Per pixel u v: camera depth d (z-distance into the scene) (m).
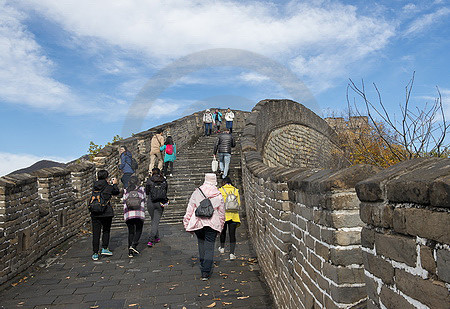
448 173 1.03
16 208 5.58
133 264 5.58
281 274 3.56
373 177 1.45
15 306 4.37
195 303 4.17
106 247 6.43
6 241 5.20
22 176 5.97
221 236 3.09
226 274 4.86
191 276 4.93
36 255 6.24
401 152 5.73
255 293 4.32
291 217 3.00
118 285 4.91
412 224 1.16
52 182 7.30
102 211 6.25
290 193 2.98
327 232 1.98
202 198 2.52
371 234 1.46
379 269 1.39
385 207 1.34
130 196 5.38
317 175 2.28
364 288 1.82
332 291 1.91
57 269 5.81
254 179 5.21
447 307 1.00
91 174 9.94
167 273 5.07
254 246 5.02
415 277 1.15
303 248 2.57
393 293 1.28
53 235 7.13
